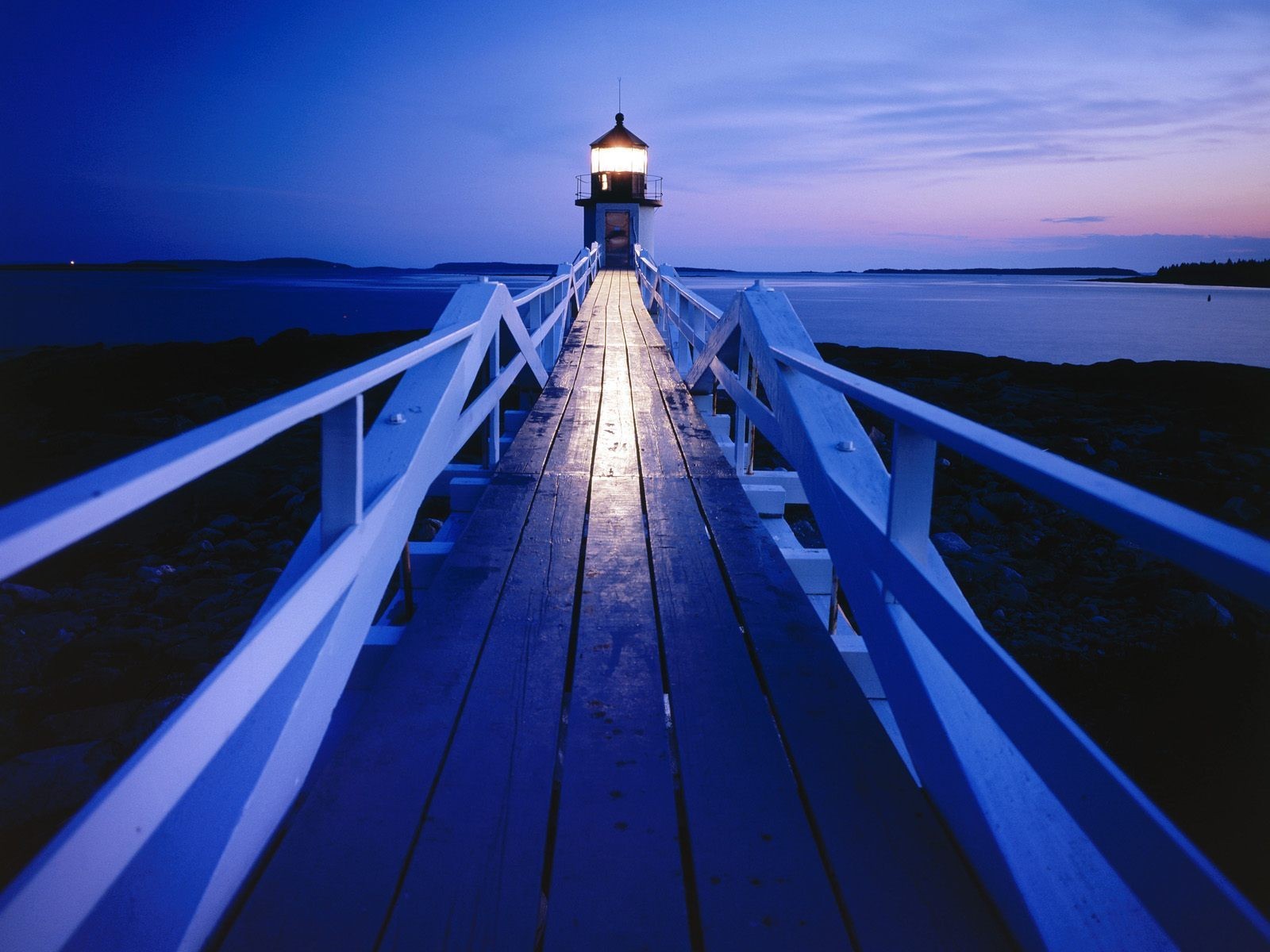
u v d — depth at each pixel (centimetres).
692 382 773
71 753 435
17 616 664
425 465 323
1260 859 363
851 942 154
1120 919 143
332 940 150
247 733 178
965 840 173
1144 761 438
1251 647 565
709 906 162
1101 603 689
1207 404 1855
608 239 2919
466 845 177
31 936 94
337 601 220
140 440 1487
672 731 229
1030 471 128
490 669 258
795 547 443
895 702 208
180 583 741
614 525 404
